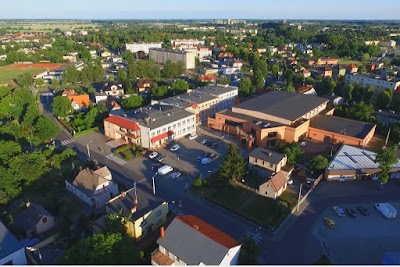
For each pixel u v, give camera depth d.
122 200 74.06
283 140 109.94
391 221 73.31
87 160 101.44
